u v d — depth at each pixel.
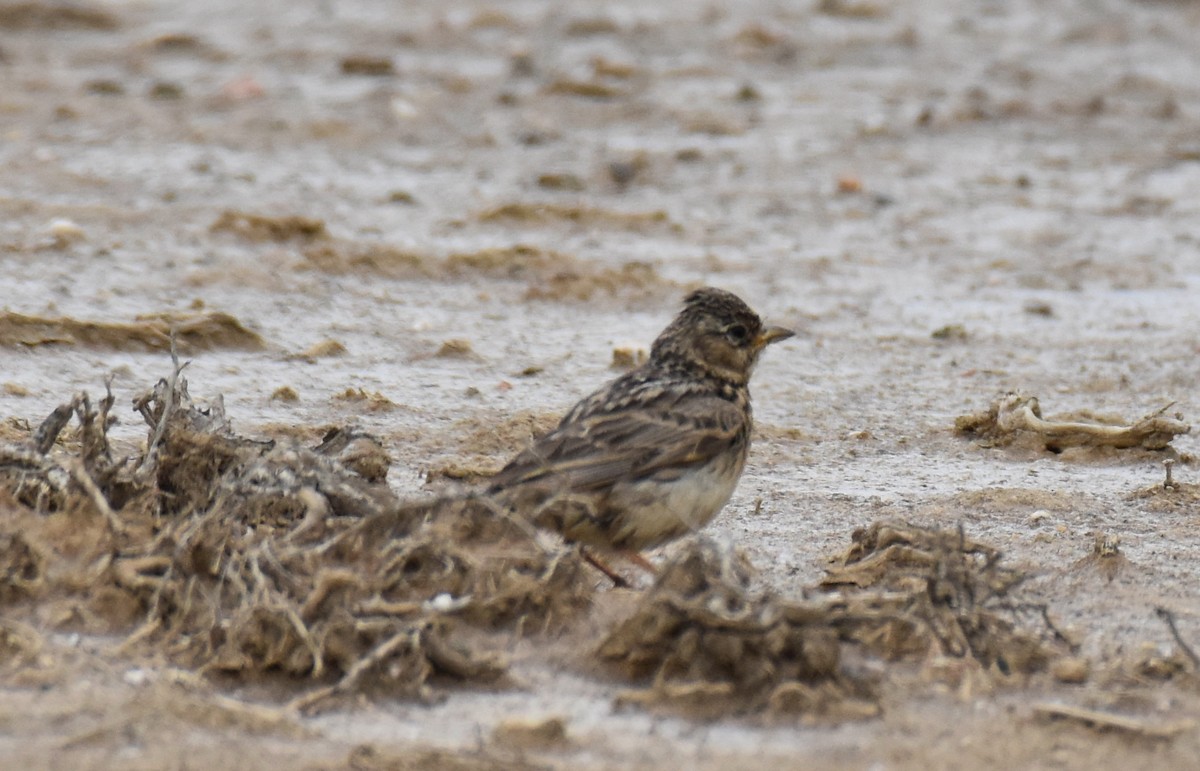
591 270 18.97
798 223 22.02
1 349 14.34
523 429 13.00
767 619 7.99
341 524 9.05
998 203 23.42
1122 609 9.48
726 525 11.02
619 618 8.87
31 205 20.05
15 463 9.59
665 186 23.58
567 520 9.46
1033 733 7.77
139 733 7.43
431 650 8.09
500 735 7.53
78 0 34.47
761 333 11.03
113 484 9.49
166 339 15.04
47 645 8.20
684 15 35.41
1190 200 23.94
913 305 18.48
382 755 7.26
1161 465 13.09
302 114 26.28
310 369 14.88
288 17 34.47
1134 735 7.76
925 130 27.56
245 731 7.52
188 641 8.27
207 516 8.69
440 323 16.77
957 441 13.69
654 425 9.77
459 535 8.98
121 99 26.88
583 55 31.78
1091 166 25.80
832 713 7.87
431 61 31.03
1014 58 33.41
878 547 9.84
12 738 7.34
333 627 8.04
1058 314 18.28
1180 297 19.14
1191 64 33.47
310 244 19.30
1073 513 11.50
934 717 7.93
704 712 7.88
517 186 23.14
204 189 21.70
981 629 8.52
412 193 22.48
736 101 28.88
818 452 13.16
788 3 37.12
